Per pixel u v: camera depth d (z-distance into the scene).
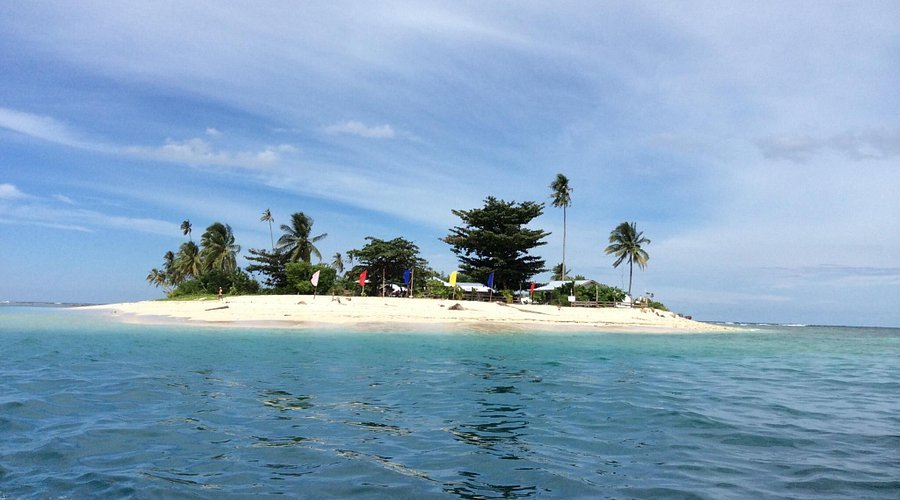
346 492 7.55
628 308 69.00
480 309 57.03
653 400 14.95
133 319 47.22
